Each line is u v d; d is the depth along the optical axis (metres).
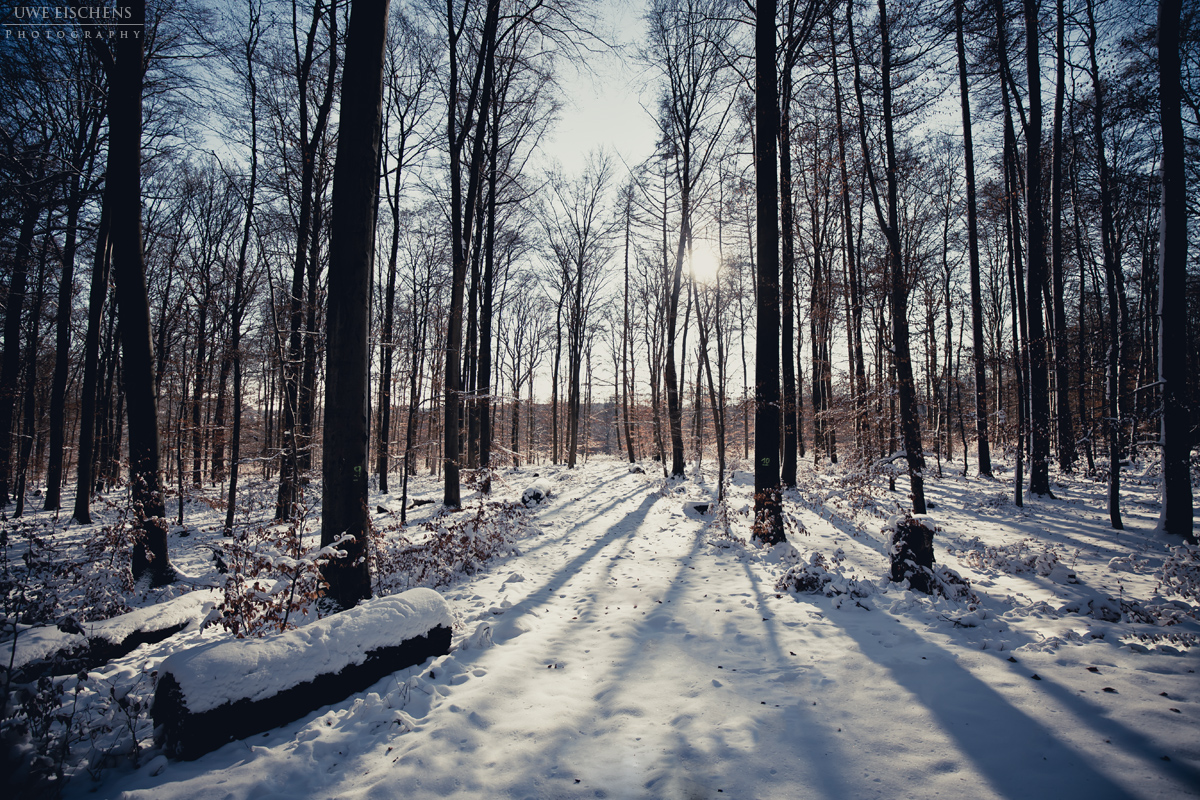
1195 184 12.98
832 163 12.70
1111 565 7.01
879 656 4.22
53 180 9.62
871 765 2.88
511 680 4.07
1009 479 16.20
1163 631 4.39
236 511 13.74
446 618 4.71
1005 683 3.60
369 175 5.55
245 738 3.32
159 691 3.33
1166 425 8.54
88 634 4.45
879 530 9.98
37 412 21.98
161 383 19.19
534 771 2.96
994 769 2.75
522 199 15.45
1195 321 20.64
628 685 3.97
